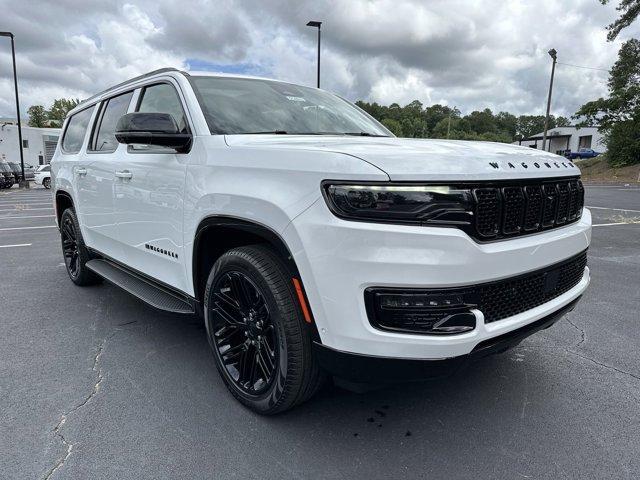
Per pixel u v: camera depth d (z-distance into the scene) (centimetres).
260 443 230
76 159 456
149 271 342
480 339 200
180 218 286
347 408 262
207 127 279
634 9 2608
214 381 293
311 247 202
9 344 350
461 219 194
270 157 228
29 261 650
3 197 2162
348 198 194
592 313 417
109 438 233
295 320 222
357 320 196
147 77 354
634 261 627
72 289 499
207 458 219
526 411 259
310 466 214
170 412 257
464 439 234
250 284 243
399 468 212
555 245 236
